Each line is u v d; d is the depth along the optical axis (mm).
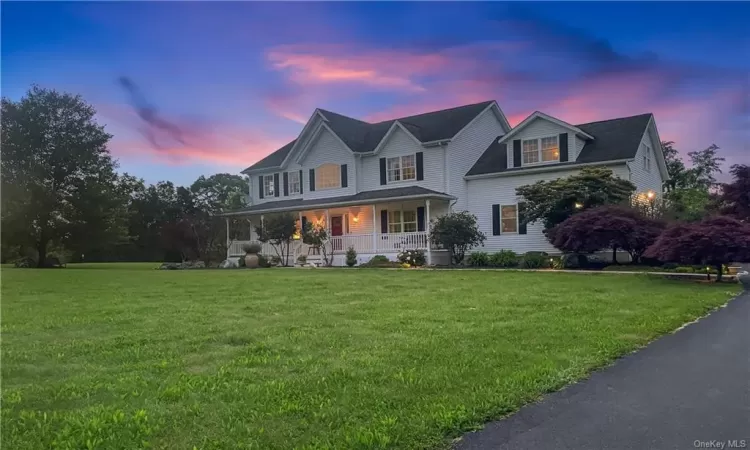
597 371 4566
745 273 16578
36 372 4547
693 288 11555
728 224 13023
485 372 4371
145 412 3404
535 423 3334
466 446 2977
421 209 24359
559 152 21875
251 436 3039
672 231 13492
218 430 3129
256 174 31516
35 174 30688
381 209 25469
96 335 6277
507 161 23438
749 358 5039
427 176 24375
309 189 28531
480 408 3492
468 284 12797
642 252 17297
